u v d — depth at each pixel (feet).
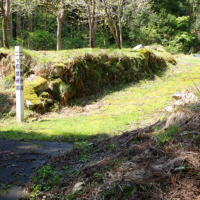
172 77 50.60
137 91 42.73
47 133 24.16
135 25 99.60
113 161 12.71
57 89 36.83
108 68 44.47
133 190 9.60
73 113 34.53
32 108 33.32
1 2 42.06
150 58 53.11
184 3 125.18
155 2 113.39
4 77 38.96
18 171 13.35
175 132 13.01
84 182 11.19
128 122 25.44
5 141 20.70
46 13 76.38
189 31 119.14
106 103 37.52
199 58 71.36
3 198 10.46
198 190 8.73
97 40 90.58
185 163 10.35
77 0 51.60
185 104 18.67
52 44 75.66
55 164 14.65
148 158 11.55
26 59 39.50
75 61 39.19
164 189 9.35
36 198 10.61
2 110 33.04
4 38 44.98
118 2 58.80
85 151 16.71
